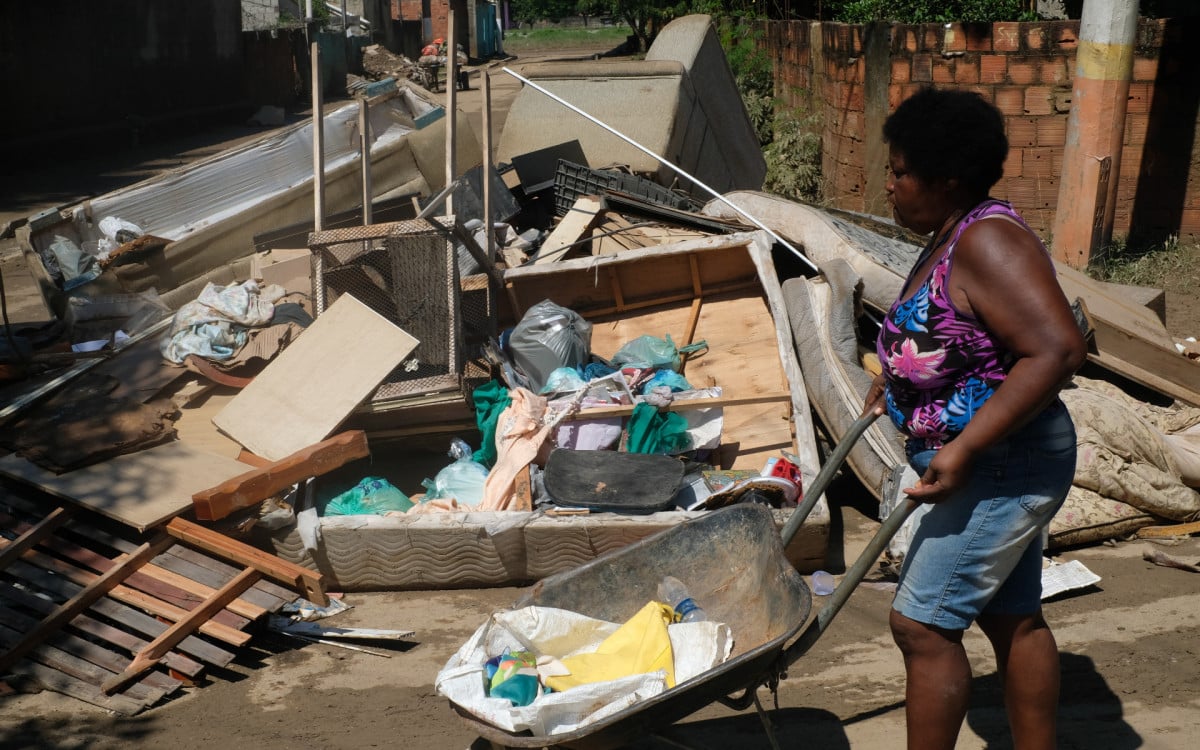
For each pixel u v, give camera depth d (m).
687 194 8.82
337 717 3.65
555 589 3.06
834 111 11.94
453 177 5.62
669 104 8.90
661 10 31.53
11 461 4.71
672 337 6.02
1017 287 2.43
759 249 5.84
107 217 7.93
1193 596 4.29
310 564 4.55
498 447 4.91
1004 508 2.63
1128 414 5.02
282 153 8.97
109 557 4.56
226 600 4.18
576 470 4.68
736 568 3.17
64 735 3.58
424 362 5.28
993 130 2.59
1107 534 4.80
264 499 4.50
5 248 11.62
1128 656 3.84
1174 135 10.15
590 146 8.86
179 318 5.67
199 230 7.64
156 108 23.19
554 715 2.62
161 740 3.54
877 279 5.74
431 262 5.24
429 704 3.71
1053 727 2.89
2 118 18.47
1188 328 7.89
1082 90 9.20
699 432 5.20
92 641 4.17
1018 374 2.44
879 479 4.84
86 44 20.64
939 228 2.70
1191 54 9.92
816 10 18.36
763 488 4.53
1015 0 11.53
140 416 5.02
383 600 4.53
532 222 8.08
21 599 4.19
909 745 2.83
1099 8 8.95
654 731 2.71
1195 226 10.30
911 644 2.78
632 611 3.14
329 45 32.09
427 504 4.69
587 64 9.30
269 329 5.70
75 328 6.66
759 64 15.56
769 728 2.92
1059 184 10.27
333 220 7.31
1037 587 2.84
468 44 45.50
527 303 6.18
